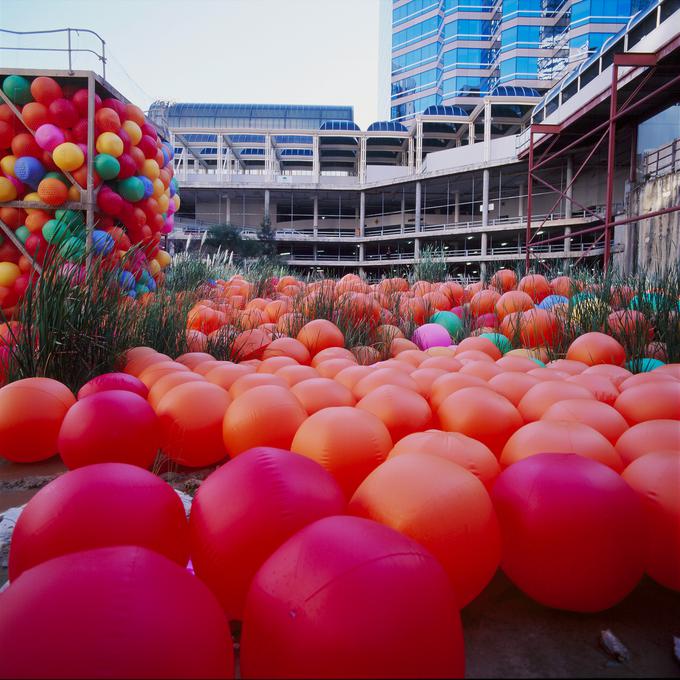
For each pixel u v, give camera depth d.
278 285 7.18
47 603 0.81
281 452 1.33
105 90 5.32
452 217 42.94
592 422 1.95
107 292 3.32
